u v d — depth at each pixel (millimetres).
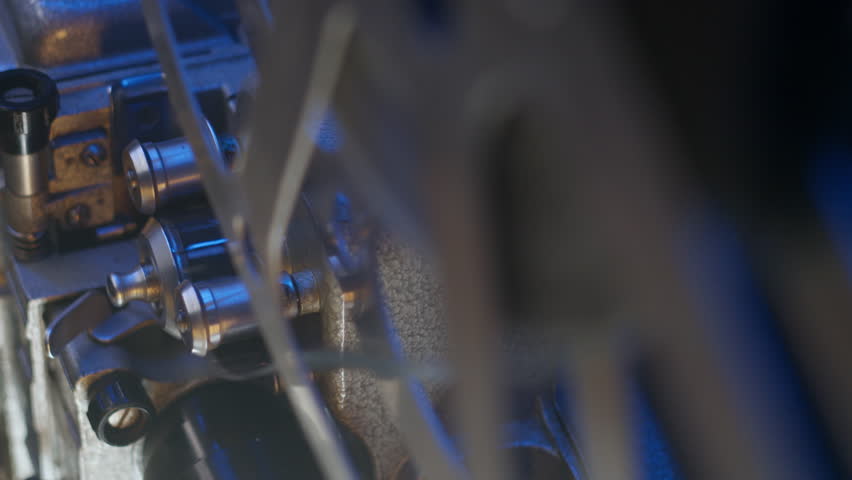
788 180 120
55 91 336
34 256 365
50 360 373
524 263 133
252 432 341
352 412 327
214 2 378
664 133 113
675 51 119
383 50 139
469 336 134
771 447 108
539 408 347
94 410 334
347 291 297
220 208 248
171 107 358
